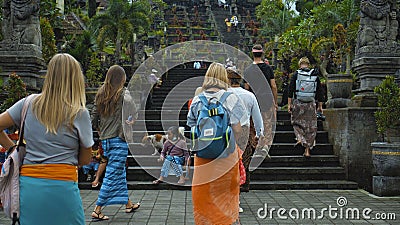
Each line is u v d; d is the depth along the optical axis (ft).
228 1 148.36
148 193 24.93
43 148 10.18
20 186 10.14
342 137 28.37
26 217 10.00
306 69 28.78
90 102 35.45
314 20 59.41
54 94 10.26
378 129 25.03
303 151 29.84
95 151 26.43
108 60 66.23
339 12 57.36
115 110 18.76
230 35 116.78
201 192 14.23
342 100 31.63
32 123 10.24
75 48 54.29
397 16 31.65
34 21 31.71
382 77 29.96
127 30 65.51
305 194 24.95
